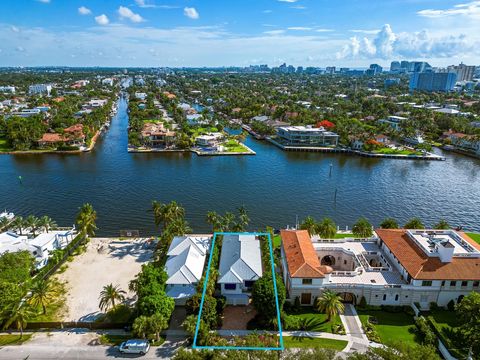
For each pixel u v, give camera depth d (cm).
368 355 4997
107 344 6012
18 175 15788
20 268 7306
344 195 14050
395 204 13250
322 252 8350
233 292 7188
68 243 9419
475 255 7181
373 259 8250
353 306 7012
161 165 17825
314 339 6097
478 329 5500
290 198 13612
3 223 10288
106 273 8175
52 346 5956
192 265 7538
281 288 6588
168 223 9462
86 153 19875
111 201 12938
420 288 6831
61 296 7306
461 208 13000
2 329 6366
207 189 14412
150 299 6194
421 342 6062
